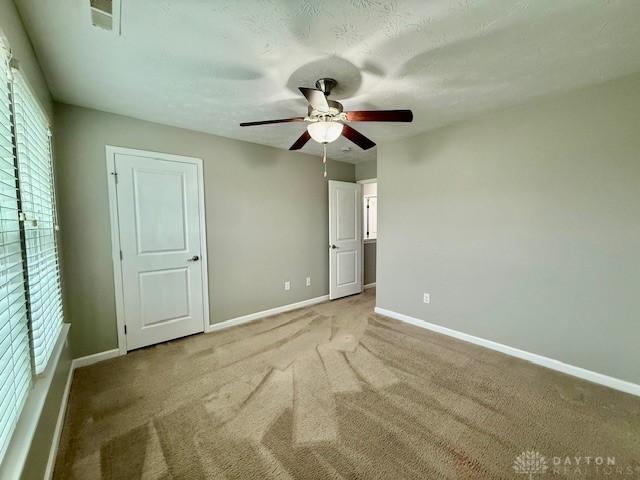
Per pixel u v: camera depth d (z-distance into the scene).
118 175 2.62
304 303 4.18
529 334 2.50
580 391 2.07
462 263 2.91
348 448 1.57
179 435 1.68
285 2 1.30
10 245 1.24
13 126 1.27
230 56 1.73
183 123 2.84
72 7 1.33
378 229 3.72
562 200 2.28
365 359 2.55
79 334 2.48
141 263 2.78
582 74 1.96
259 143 3.56
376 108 2.50
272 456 1.52
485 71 1.91
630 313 2.03
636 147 1.97
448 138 2.95
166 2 1.29
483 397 2.00
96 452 1.56
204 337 3.08
